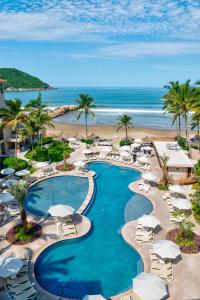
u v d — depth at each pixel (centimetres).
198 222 2520
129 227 2461
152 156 4762
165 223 2538
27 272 1867
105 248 2216
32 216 2658
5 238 2267
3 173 3450
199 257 2053
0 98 4434
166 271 1867
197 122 4581
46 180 3688
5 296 1661
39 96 4947
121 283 1838
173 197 3053
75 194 3253
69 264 2022
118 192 3347
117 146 5488
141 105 16238
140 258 2072
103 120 10038
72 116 11356
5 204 2881
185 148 5025
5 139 4644
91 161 4491
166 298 1655
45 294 1697
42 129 4709
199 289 1736
